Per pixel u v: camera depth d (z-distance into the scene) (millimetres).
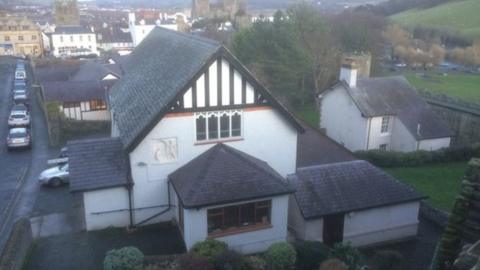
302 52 56094
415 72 89375
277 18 58438
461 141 44844
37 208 28031
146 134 22922
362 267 19500
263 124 25234
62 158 36656
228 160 22750
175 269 18672
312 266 19578
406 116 41375
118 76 58844
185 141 24141
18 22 111938
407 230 24828
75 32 114812
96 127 46531
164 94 24750
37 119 51125
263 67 56438
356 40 63375
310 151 32250
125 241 23266
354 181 24391
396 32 94312
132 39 124438
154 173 24266
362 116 40469
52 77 63969
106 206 24156
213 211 21297
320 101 47781
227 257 18719
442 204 29766
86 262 21359
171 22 132125
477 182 14109
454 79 82500
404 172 36531
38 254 22047
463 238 14336
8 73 82875
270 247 19734
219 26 127438
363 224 23766
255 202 21844
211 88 23562
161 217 25141
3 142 42531
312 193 23281
